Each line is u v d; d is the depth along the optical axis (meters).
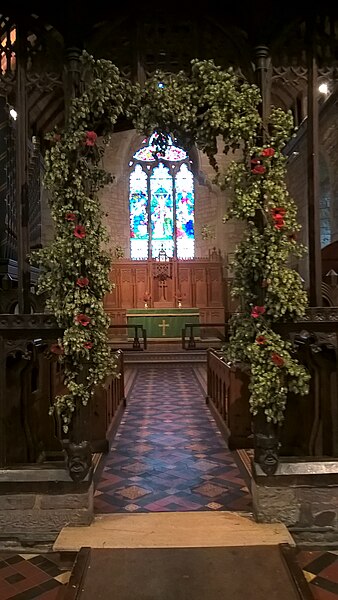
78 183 3.44
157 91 3.48
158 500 3.85
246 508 3.67
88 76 3.66
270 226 3.45
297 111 6.98
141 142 16.69
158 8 3.83
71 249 3.39
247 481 4.25
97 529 3.28
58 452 4.58
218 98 3.44
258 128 3.58
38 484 3.35
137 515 3.50
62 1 3.67
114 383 6.16
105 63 3.45
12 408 3.97
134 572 2.78
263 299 3.50
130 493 4.00
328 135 9.02
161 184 17.09
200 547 3.05
